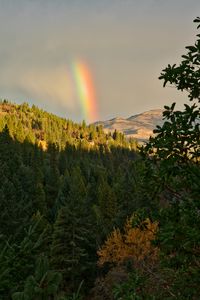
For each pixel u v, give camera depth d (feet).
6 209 159.43
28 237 37.70
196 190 23.79
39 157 447.83
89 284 167.22
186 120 23.17
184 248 24.34
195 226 23.38
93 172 444.14
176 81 25.04
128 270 127.24
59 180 349.82
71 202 171.83
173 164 23.47
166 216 24.91
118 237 155.33
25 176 291.99
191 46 24.22
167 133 23.66
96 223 199.52
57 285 29.30
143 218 25.89
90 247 182.29
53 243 159.43
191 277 24.63
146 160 25.03
